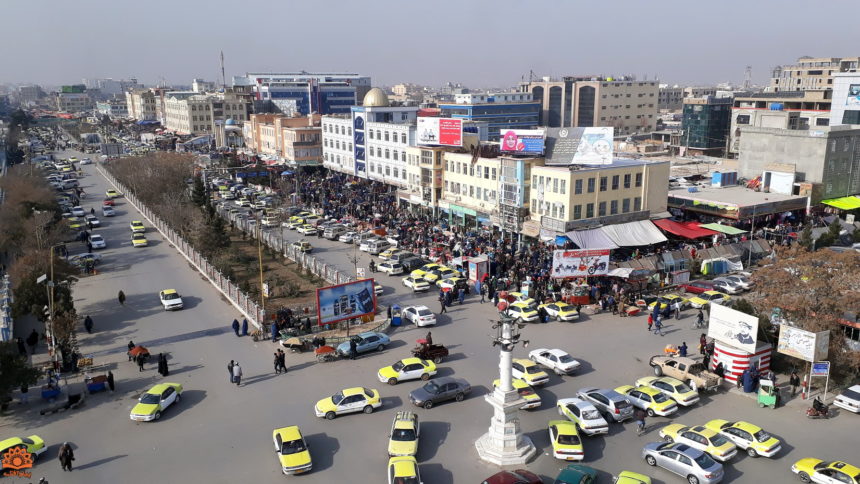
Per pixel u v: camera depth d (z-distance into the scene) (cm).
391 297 5744
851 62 17838
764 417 3503
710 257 6272
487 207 7669
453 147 8412
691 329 4841
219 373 4188
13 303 5125
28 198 8531
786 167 7719
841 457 3078
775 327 4200
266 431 3409
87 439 3372
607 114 18912
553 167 6838
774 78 19638
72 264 6800
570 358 4097
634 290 5556
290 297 5759
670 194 7781
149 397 3644
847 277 3906
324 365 4294
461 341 4669
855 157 7912
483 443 3183
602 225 6650
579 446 3058
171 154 11938
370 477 2953
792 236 6738
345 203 9650
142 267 7019
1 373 3653
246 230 8456
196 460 3133
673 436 3158
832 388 3825
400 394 3831
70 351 4344
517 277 5916
